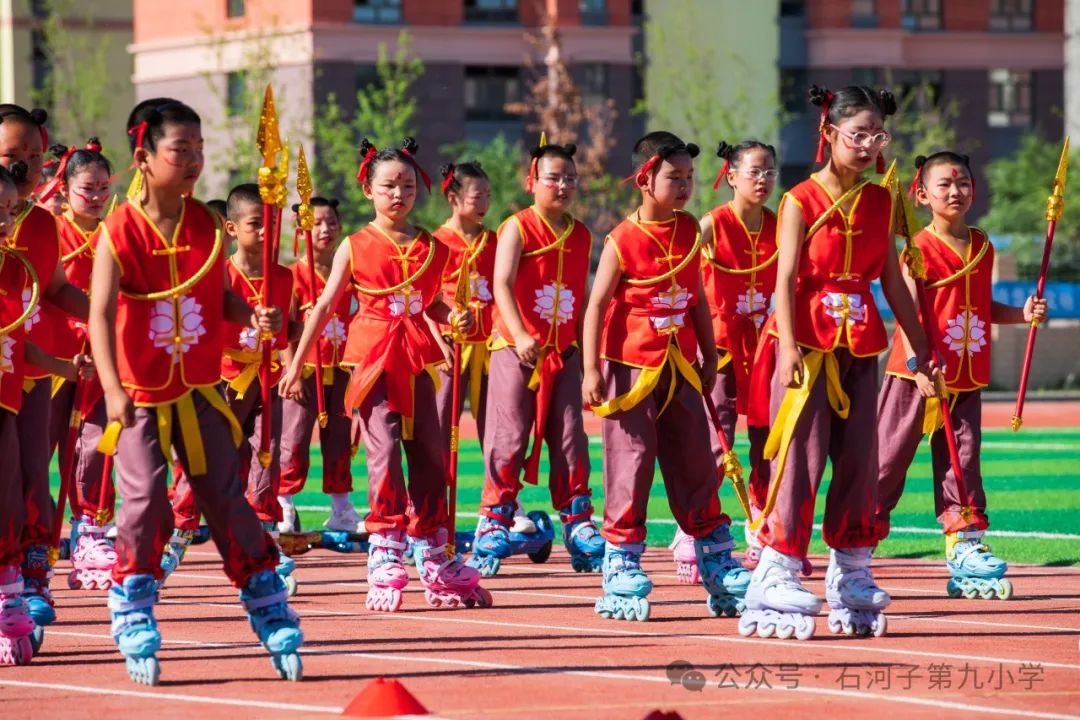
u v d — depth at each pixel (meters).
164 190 9.79
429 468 12.81
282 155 9.99
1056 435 29.61
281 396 13.23
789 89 58.75
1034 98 60.88
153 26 58.97
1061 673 9.89
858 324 11.13
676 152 11.97
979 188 60.00
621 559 12.13
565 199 14.19
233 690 9.53
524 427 14.70
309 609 12.79
